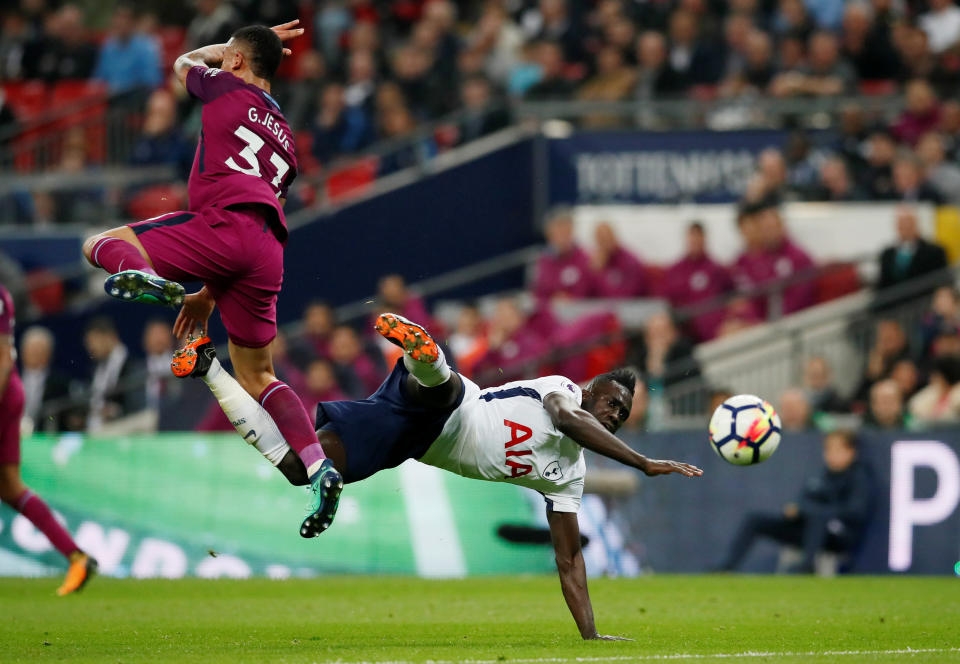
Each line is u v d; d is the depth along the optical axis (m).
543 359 54.50
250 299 23.80
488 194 64.62
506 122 66.94
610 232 59.94
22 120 74.75
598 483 47.28
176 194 66.56
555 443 24.11
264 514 47.06
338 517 47.25
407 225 64.00
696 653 22.34
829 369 52.75
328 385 53.72
